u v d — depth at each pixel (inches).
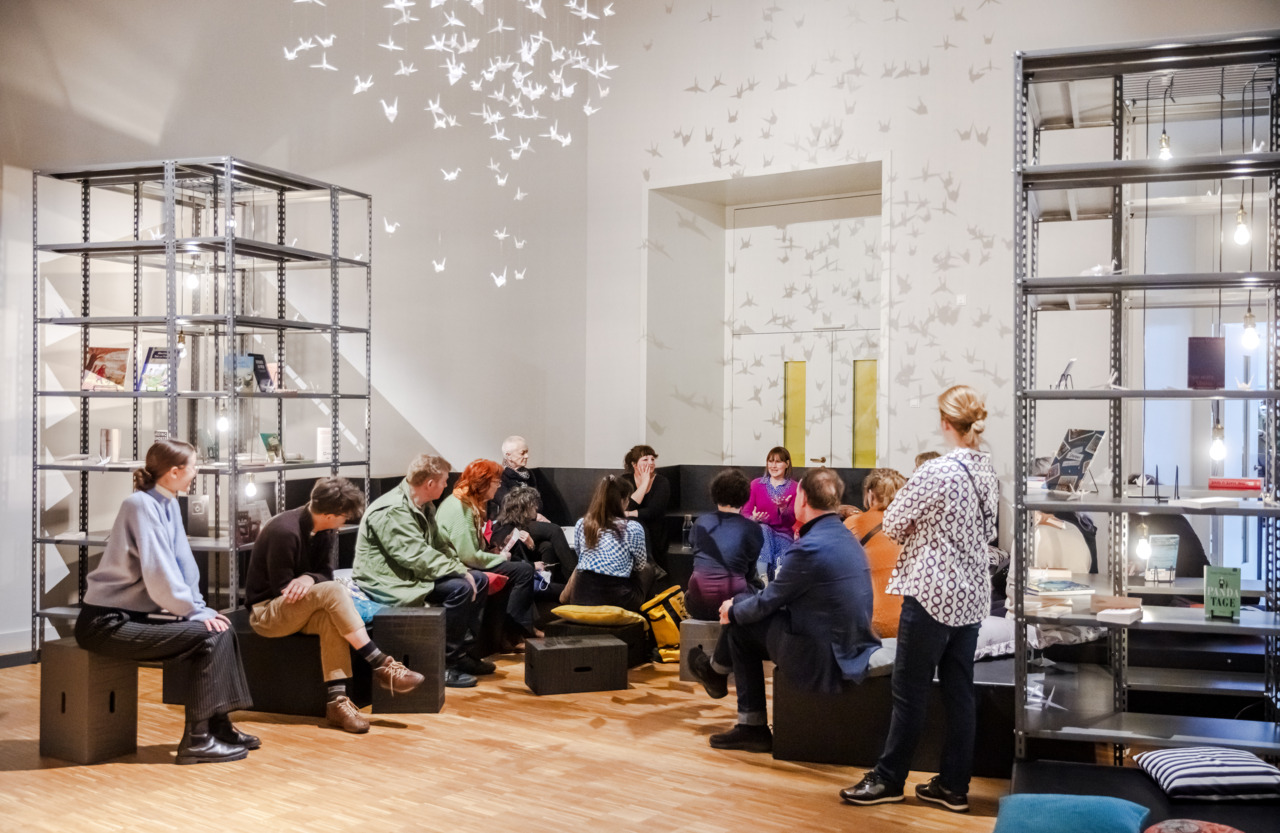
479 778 146.3
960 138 269.4
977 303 267.3
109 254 219.0
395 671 171.9
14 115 211.6
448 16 282.0
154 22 229.3
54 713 152.5
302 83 251.1
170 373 202.5
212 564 224.5
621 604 219.1
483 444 290.7
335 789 140.9
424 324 275.1
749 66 295.4
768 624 156.1
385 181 266.5
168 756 154.6
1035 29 261.6
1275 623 126.6
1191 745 127.5
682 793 140.6
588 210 319.3
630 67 312.7
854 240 312.3
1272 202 137.3
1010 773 146.9
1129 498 138.3
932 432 272.4
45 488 218.5
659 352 312.3
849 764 152.9
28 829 125.3
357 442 260.4
